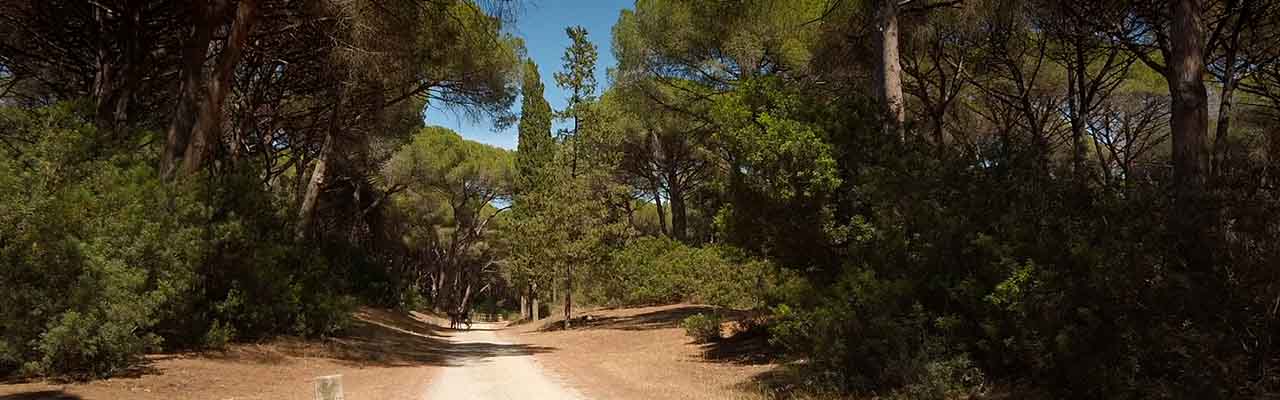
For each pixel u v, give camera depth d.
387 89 20.38
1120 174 7.86
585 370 14.62
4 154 10.09
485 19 17.33
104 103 16.12
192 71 14.69
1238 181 6.93
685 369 13.88
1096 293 6.50
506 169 47.44
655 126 27.16
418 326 35.41
